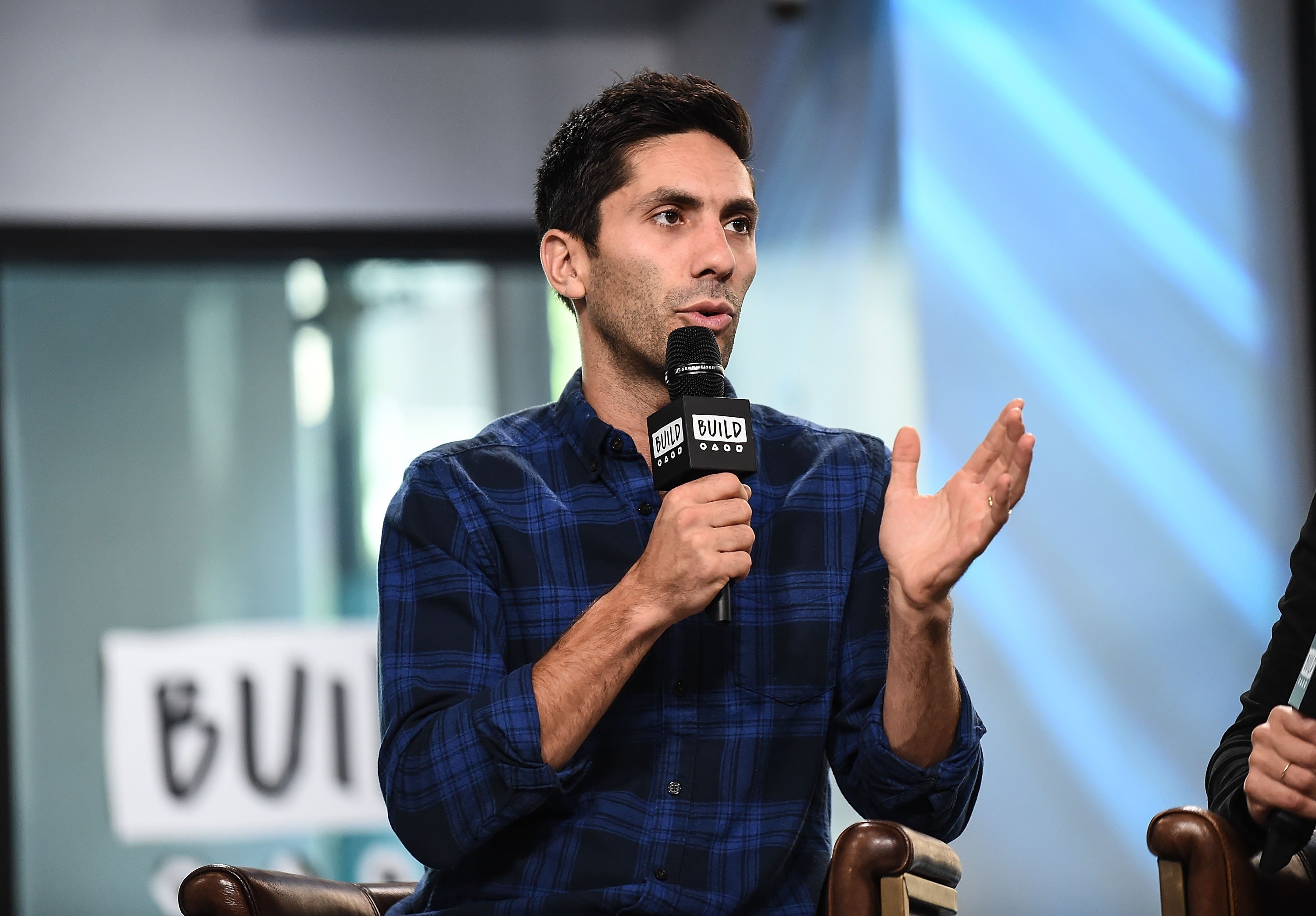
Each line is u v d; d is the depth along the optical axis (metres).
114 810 12.42
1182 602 11.63
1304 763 4.64
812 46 12.59
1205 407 11.84
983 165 11.88
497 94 13.80
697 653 5.30
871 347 11.95
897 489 4.98
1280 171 11.98
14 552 12.51
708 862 5.09
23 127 13.20
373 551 12.97
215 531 12.79
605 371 5.59
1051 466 11.70
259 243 13.34
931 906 4.66
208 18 13.45
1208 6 12.12
